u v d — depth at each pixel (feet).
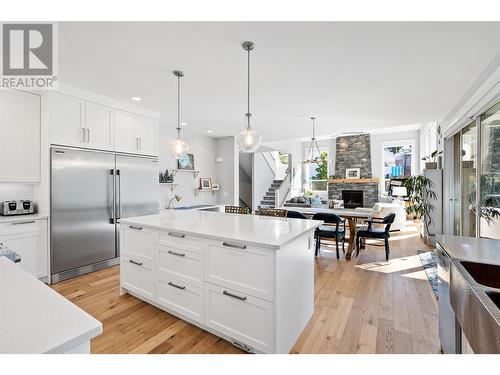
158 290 7.84
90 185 11.34
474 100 10.50
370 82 9.90
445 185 15.76
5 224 9.15
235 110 13.83
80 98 11.03
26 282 3.29
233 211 13.66
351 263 13.01
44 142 10.32
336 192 31.71
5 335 2.20
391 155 29.60
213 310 6.59
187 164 19.16
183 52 7.71
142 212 13.47
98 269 11.69
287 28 6.48
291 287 6.33
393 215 13.42
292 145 33.81
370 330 7.09
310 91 10.89
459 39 6.90
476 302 3.52
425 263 12.96
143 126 13.69
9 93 9.78
